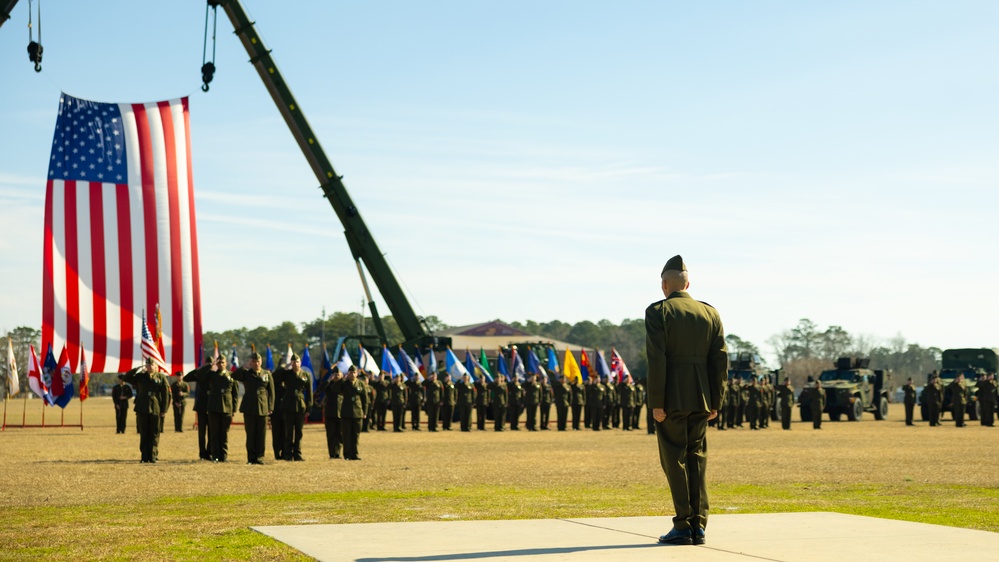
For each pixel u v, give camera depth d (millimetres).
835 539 7836
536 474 16469
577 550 7316
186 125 27062
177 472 16750
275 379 20125
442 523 8969
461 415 35719
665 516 9742
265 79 36344
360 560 6961
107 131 26156
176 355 26531
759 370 50469
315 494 13086
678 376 7781
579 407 37500
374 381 34812
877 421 46094
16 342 104625
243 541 8102
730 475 16281
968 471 17078
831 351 152750
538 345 46781
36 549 7969
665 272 8250
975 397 44250
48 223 25453
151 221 26438
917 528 8492
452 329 121312
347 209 37562
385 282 38281
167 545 8047
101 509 11195
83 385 33312
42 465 18250
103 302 25797
